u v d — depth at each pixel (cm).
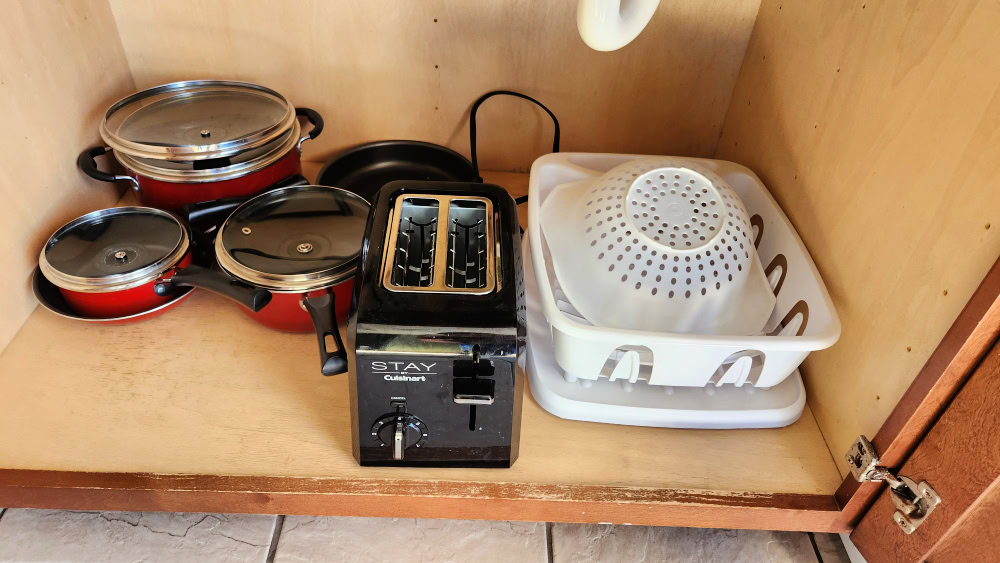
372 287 60
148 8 89
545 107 94
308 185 83
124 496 64
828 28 70
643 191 70
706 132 99
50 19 78
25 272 77
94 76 87
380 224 66
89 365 73
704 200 70
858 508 66
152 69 95
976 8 50
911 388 57
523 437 70
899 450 60
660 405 70
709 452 69
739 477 67
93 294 73
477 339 57
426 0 87
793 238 73
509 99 96
